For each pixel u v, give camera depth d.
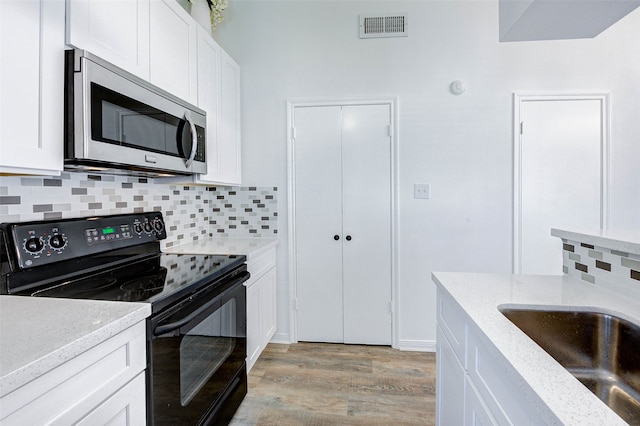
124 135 1.23
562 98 2.30
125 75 1.23
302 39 2.49
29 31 0.92
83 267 1.36
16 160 0.89
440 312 1.28
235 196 2.58
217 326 1.44
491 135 2.36
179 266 1.53
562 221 2.33
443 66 2.38
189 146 1.65
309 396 1.86
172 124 1.53
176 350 1.09
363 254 2.49
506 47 2.33
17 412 0.58
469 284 1.22
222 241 2.41
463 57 2.36
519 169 2.34
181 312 1.12
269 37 2.51
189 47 1.74
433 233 2.42
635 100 2.27
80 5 1.06
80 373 0.71
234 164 2.36
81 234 1.35
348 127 2.47
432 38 2.38
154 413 0.98
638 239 1.06
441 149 2.40
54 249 1.22
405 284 2.46
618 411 0.85
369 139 2.45
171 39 1.58
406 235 2.45
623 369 0.91
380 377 2.07
